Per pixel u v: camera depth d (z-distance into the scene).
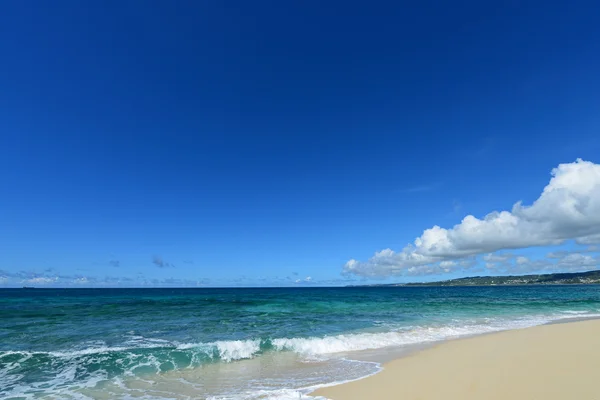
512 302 38.72
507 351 11.63
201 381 8.95
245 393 7.88
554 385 7.57
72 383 8.80
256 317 22.09
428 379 8.52
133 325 18.28
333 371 9.73
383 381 8.54
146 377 9.30
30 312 24.62
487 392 7.32
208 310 27.05
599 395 6.83
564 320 21.52
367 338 14.58
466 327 18.12
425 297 51.56
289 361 11.08
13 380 9.02
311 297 50.75
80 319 20.78
